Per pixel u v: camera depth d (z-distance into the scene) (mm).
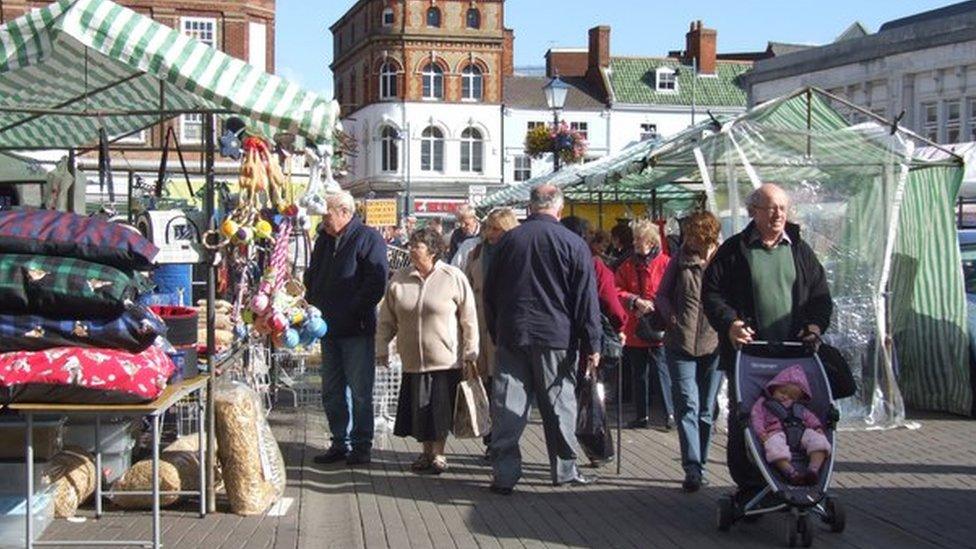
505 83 70312
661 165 13398
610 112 69062
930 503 8648
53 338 6598
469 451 11000
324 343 10148
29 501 6875
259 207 8789
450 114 68000
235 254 8750
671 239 16891
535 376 9078
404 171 67688
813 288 7965
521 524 8141
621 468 10125
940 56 40594
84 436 8414
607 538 7750
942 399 13258
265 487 8281
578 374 9422
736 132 12359
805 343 7754
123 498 8195
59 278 6562
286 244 9141
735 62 72375
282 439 11430
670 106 69500
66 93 9828
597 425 9414
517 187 24531
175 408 9578
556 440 9211
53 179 11742
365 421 10133
